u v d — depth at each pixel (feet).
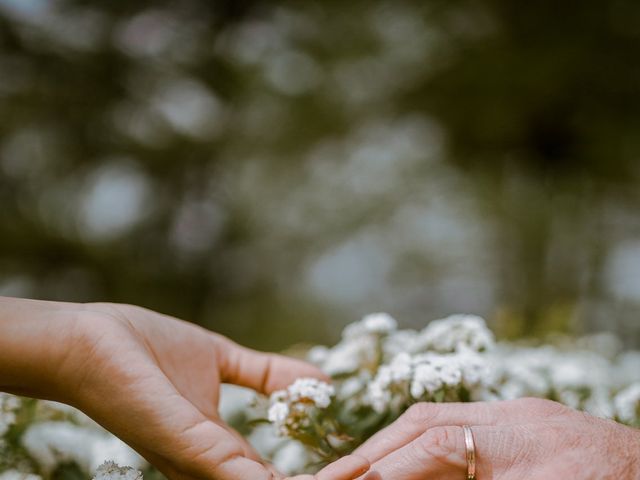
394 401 4.30
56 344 2.89
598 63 26.55
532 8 27.09
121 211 28.60
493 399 4.38
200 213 29.50
